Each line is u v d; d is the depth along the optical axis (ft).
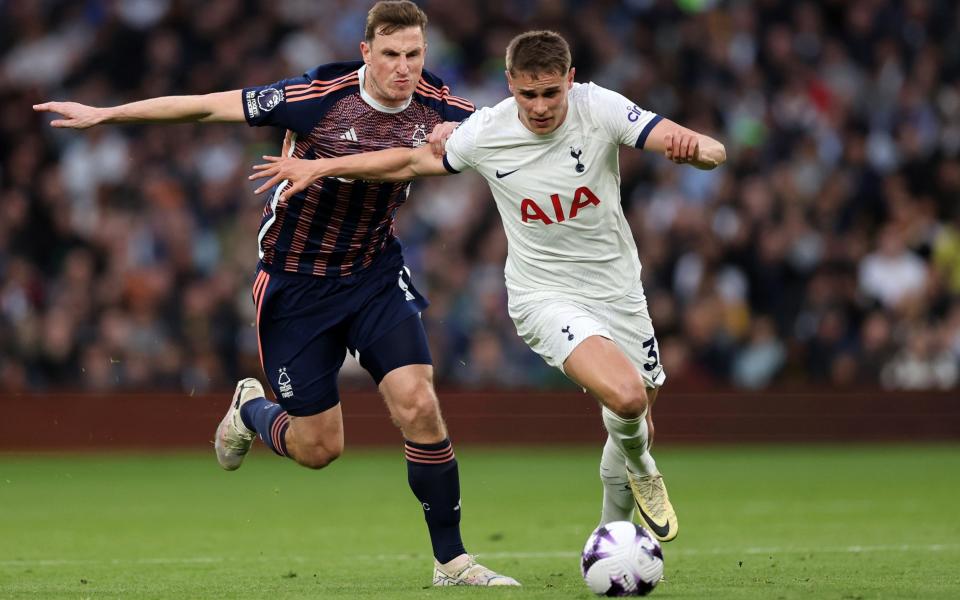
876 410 186.09
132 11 203.41
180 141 191.21
